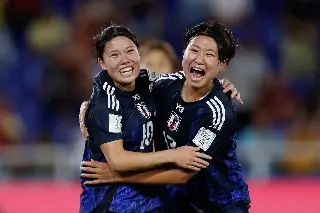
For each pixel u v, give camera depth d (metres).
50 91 44.59
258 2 49.38
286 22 49.47
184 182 20.05
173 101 20.42
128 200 20.06
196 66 19.72
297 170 38.72
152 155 19.66
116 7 48.94
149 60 25.08
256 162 38.19
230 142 20.66
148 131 20.30
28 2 49.69
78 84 44.62
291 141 39.69
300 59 48.38
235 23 47.72
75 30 47.88
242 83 43.09
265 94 43.88
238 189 21.17
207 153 20.19
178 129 20.41
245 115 41.94
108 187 20.14
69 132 43.34
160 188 20.73
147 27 48.00
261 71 44.25
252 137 40.84
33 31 49.06
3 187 35.66
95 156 20.27
